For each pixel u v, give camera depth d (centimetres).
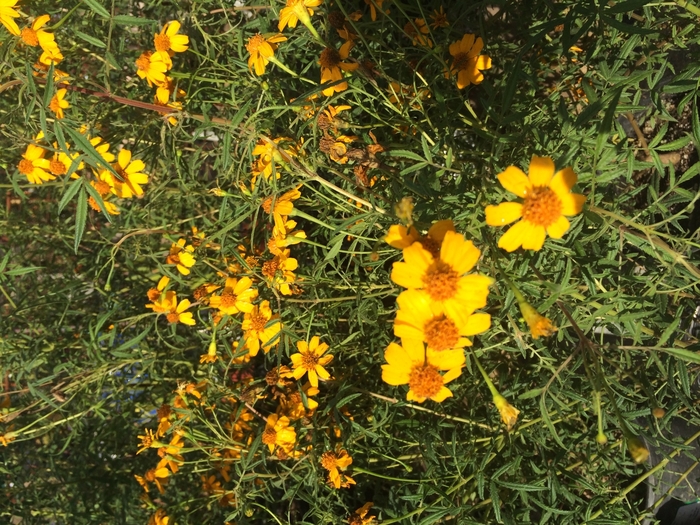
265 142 31
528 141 30
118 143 41
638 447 20
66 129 27
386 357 24
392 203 29
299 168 29
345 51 31
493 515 33
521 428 32
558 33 36
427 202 26
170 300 38
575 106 36
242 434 39
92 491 44
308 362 35
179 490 47
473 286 22
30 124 34
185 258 37
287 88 38
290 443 35
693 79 25
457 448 34
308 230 44
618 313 28
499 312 30
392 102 34
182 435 36
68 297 45
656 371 32
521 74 26
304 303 37
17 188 37
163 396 46
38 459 46
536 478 34
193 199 39
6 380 49
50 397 41
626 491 30
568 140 27
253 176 34
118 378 45
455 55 31
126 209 43
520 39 38
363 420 39
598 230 27
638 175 40
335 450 34
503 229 27
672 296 32
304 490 41
